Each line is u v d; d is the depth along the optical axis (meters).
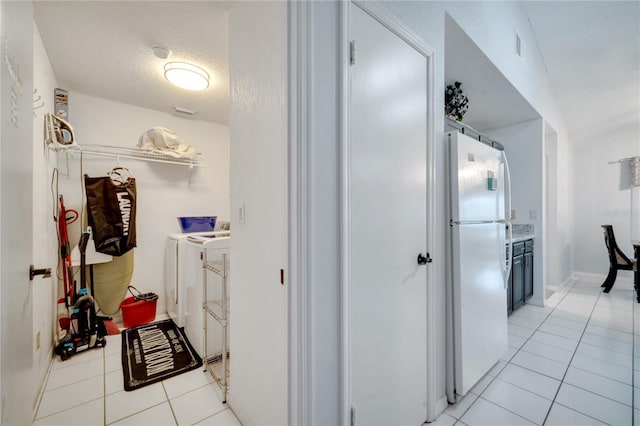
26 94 1.05
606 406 1.60
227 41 1.90
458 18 1.77
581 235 4.93
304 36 0.94
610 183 4.64
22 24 0.99
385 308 1.25
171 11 1.61
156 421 1.47
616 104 3.93
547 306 3.37
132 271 2.81
